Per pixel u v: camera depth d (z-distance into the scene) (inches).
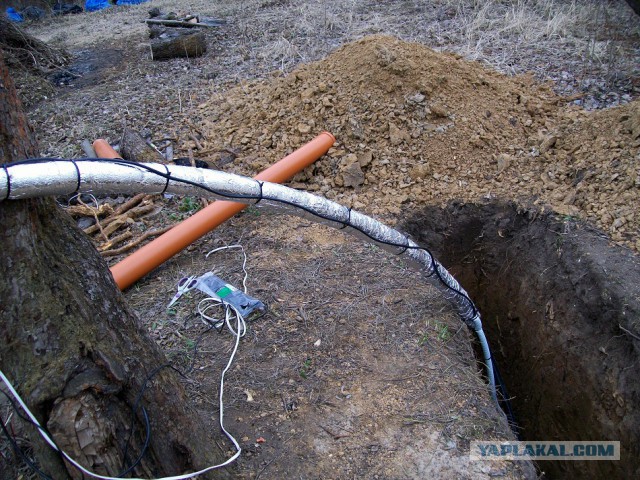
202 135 219.0
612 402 126.6
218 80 263.7
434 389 114.8
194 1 437.1
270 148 205.3
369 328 130.1
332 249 157.6
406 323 131.8
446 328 130.0
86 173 74.5
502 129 195.5
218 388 115.1
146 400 78.8
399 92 199.2
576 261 145.6
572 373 140.3
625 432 122.0
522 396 162.1
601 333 133.8
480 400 113.5
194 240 154.3
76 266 77.5
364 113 198.7
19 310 70.1
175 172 87.2
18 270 69.9
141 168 82.1
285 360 121.9
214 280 143.2
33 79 285.0
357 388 115.2
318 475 98.4
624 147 168.6
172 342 127.3
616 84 215.9
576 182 170.9
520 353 164.2
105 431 71.8
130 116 237.8
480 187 181.2
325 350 124.1
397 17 306.3
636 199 153.8
